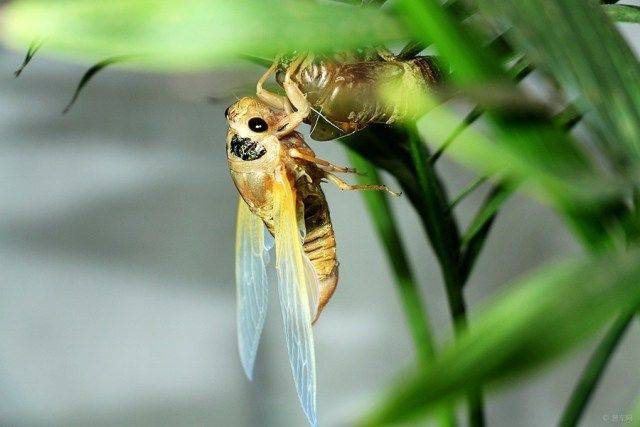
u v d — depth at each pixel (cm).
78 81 51
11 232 52
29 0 19
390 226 36
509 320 19
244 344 37
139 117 52
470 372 18
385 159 34
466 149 25
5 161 51
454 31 25
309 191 35
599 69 25
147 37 19
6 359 52
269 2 20
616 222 30
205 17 19
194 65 19
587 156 25
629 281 20
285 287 34
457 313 35
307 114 32
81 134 52
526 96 23
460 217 52
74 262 52
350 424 18
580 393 33
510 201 52
